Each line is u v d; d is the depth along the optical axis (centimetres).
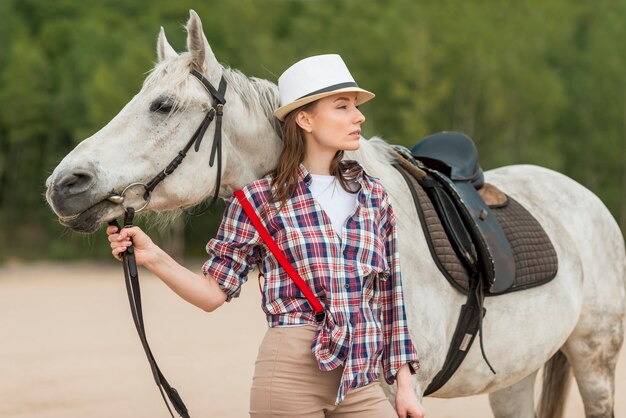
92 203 317
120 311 1571
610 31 4138
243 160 351
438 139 439
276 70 3719
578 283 453
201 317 1461
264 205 308
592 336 471
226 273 309
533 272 417
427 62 3750
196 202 340
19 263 3303
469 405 765
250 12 3881
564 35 4144
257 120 352
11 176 4116
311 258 299
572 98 4016
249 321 1404
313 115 312
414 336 359
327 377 304
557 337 432
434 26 3856
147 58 3525
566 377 494
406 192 388
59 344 1148
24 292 2041
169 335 1234
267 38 3800
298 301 302
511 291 404
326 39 3978
